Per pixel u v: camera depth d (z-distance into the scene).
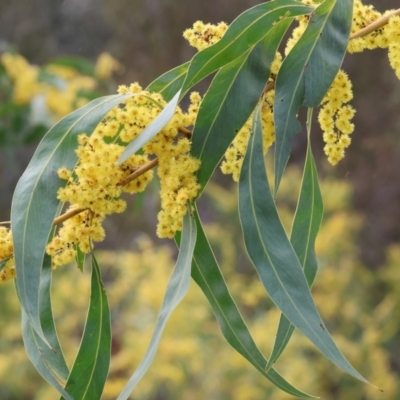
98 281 1.35
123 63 8.02
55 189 1.17
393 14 1.30
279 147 1.23
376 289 5.75
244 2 7.57
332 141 1.29
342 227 5.56
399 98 7.43
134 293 4.91
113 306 4.96
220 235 5.81
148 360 1.15
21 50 9.29
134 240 7.00
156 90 1.46
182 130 1.25
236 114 1.26
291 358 4.34
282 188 6.28
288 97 1.24
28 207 1.16
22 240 1.14
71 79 4.38
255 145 1.25
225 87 1.27
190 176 1.23
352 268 5.52
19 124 3.90
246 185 1.24
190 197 1.22
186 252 1.20
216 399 4.20
